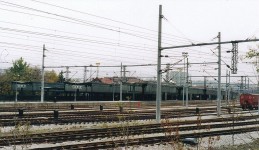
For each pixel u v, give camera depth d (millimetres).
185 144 16922
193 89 68688
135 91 59062
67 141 16234
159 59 26781
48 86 49750
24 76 71562
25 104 38875
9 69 71188
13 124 21797
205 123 27391
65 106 42750
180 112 38750
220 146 17141
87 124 24250
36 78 77500
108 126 22047
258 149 16797
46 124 23094
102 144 15172
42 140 15695
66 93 51844
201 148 16156
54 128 21172
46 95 50406
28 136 15633
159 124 23156
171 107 51594
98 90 54312
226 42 22062
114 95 57656
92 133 18500
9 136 15578
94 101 50844
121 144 15297
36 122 23109
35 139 15891
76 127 21906
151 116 30484
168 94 63438
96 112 34000
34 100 49969
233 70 26906
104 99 56312
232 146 17297
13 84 47844
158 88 26891
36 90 49188
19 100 48750
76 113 32062
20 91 48188
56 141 15930
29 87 48656
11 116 26344
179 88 66375
